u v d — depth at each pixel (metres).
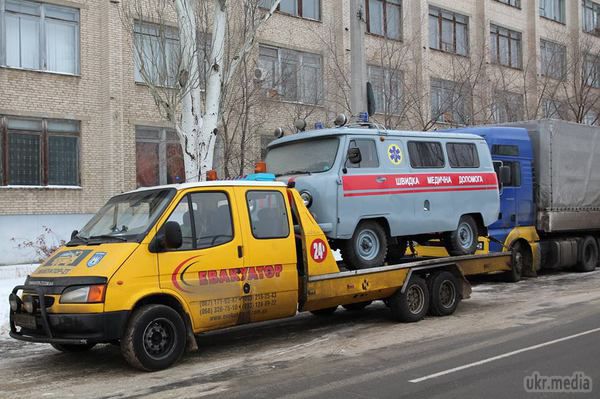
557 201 15.69
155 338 7.00
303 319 10.48
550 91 31.23
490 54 31.69
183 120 13.01
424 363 7.13
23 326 7.15
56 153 19.70
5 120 18.75
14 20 19.08
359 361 7.36
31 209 19.03
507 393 5.88
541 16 35.53
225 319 7.54
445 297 10.38
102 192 20.33
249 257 7.77
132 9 18.59
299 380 6.56
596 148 17.17
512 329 9.03
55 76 19.59
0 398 6.18
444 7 30.36
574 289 13.45
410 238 10.39
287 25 24.52
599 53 33.09
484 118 26.27
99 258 6.89
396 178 9.43
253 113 21.89
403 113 22.62
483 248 12.41
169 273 7.10
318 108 24.08
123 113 20.53
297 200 8.45
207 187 7.63
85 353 8.21
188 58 12.95
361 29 14.43
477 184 10.72
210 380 6.62
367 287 9.02
